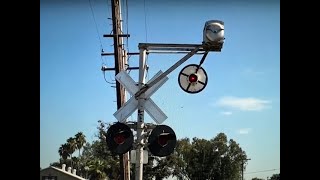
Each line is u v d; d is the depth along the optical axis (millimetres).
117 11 19047
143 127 8578
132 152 8570
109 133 8023
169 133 8031
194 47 8227
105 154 59625
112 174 59719
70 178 48438
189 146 76812
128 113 8625
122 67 18953
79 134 75812
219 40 7672
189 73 8367
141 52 8656
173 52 8539
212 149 76250
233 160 77250
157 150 8000
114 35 18844
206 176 75312
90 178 59281
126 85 8773
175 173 63594
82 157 75375
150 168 59938
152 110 8586
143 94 8594
